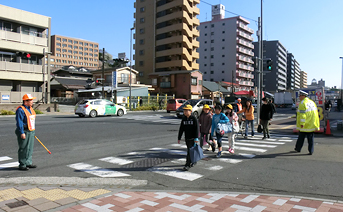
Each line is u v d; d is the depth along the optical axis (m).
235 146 9.55
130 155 7.90
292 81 146.88
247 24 88.88
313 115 7.81
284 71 124.75
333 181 5.30
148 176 5.82
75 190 4.78
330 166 6.47
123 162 7.05
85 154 7.98
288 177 5.63
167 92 55.34
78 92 46.78
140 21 65.44
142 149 8.84
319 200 4.22
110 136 11.52
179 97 53.56
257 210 3.81
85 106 21.08
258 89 16.80
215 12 88.81
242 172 6.10
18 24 27.06
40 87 28.98
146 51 64.19
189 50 62.16
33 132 6.37
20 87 27.33
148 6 64.19
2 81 26.31
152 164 6.85
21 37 26.70
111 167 6.54
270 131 14.20
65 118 19.98
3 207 3.90
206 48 87.69
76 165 6.69
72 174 5.91
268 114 11.09
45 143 9.55
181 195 4.53
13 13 26.14
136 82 51.22
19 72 26.53
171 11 61.00
